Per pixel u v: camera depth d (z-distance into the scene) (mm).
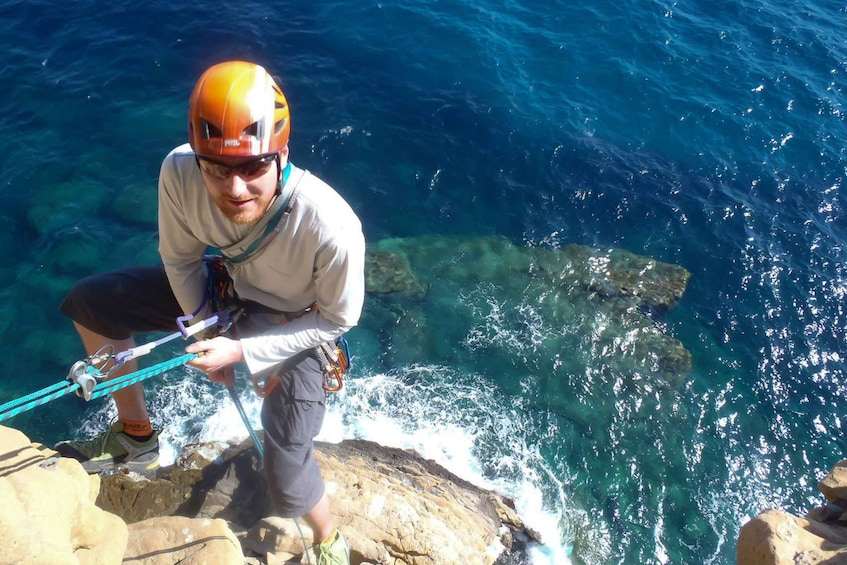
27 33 11789
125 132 10391
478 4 13859
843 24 14234
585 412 8016
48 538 2633
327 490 4883
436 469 6648
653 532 7109
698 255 9977
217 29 12375
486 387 8086
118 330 3578
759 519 3670
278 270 2908
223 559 3363
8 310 8117
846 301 9508
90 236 8938
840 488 4199
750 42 13602
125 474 4633
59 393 2555
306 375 3283
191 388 7438
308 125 10953
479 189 10477
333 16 13133
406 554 4727
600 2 14219
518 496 7020
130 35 12000
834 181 11203
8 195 9328
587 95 12266
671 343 8836
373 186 10258
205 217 2768
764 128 11953
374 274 9133
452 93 11930
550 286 9320
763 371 8664
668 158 11352
